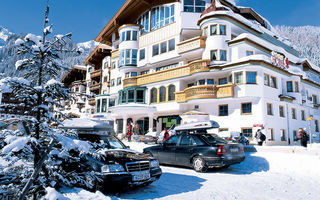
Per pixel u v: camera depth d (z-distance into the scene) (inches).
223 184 259.9
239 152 348.2
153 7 1195.9
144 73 1179.9
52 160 119.7
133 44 1211.9
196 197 207.5
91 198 187.9
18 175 113.0
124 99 1156.5
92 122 247.0
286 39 1422.2
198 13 1016.2
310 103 1104.2
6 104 112.8
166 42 1083.3
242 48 871.1
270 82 850.1
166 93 1013.2
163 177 294.8
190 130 425.1
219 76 893.2
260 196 214.2
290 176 311.3
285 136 866.8
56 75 127.6
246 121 793.6
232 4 1096.2
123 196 208.8
